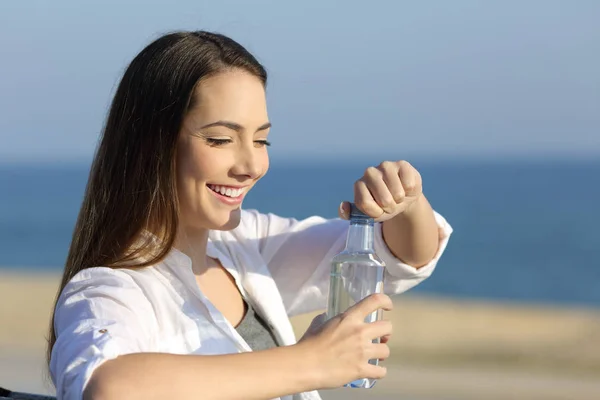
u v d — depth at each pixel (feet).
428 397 29.22
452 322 48.57
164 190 7.84
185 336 7.72
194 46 7.83
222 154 7.73
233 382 6.09
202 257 8.65
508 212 223.30
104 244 7.95
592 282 130.00
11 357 34.42
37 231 194.18
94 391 5.91
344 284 7.35
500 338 44.88
